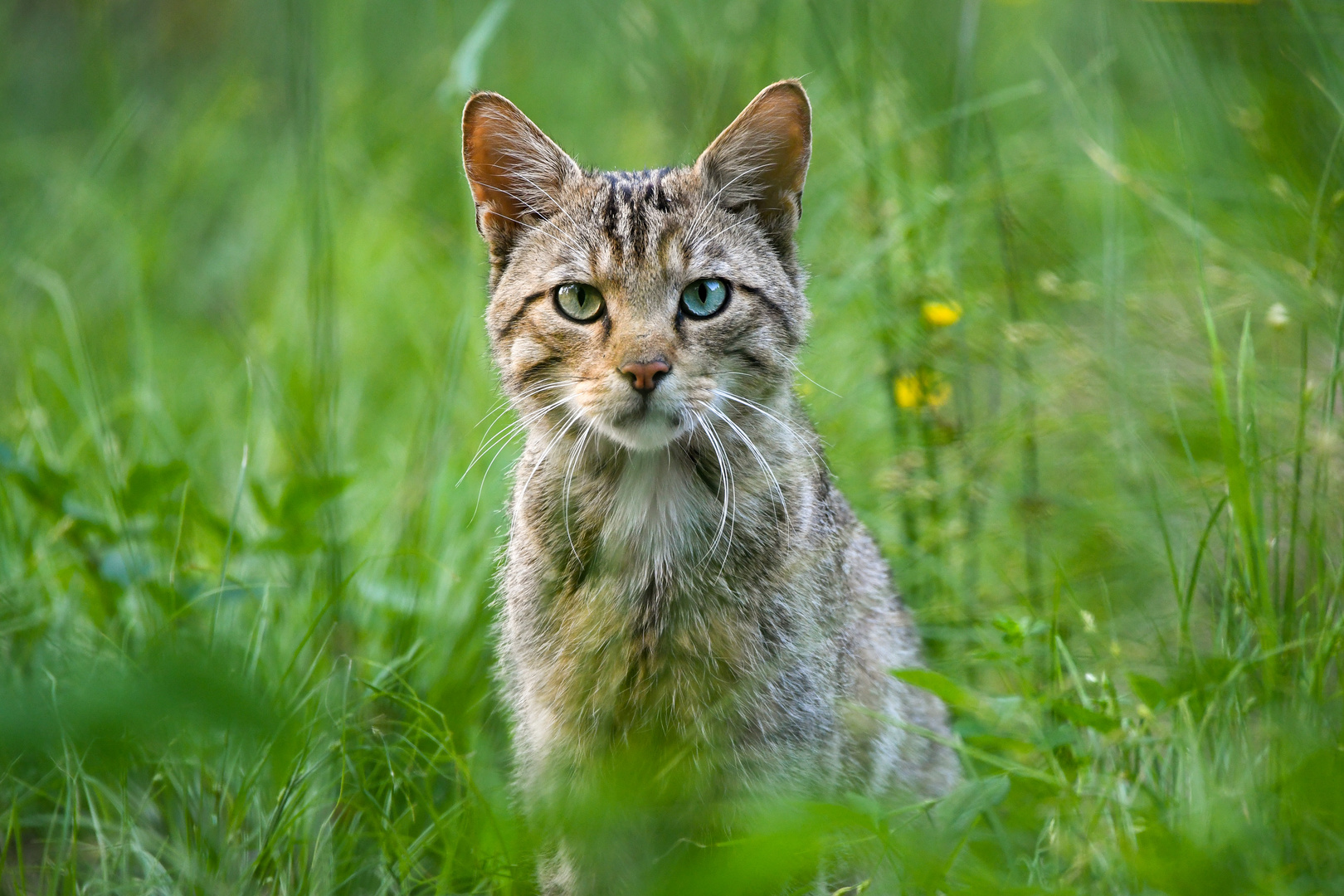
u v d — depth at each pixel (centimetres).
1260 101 609
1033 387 630
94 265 912
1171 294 652
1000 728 502
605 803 420
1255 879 360
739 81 778
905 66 736
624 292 453
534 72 1019
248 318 891
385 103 1005
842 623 476
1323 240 530
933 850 400
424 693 543
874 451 658
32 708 208
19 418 705
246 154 1054
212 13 1215
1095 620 541
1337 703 441
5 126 1047
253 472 668
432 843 470
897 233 636
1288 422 554
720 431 461
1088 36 838
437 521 625
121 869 457
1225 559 506
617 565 452
